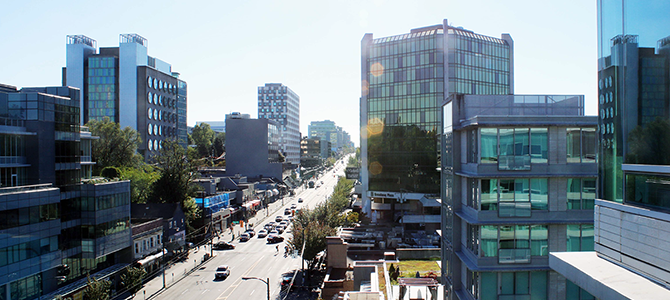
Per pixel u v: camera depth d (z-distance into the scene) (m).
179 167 69.44
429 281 31.23
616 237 11.46
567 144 23.34
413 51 77.62
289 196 139.50
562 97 26.28
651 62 10.12
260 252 64.44
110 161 75.06
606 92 12.39
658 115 9.95
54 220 37.75
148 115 110.31
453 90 75.12
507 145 23.17
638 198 10.69
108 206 45.59
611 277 10.48
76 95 45.81
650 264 10.01
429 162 75.00
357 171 105.50
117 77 109.06
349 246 60.59
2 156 36.81
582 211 23.27
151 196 67.81
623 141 11.38
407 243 62.38
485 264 23.03
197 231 71.50
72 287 39.69
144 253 52.56
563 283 23.03
